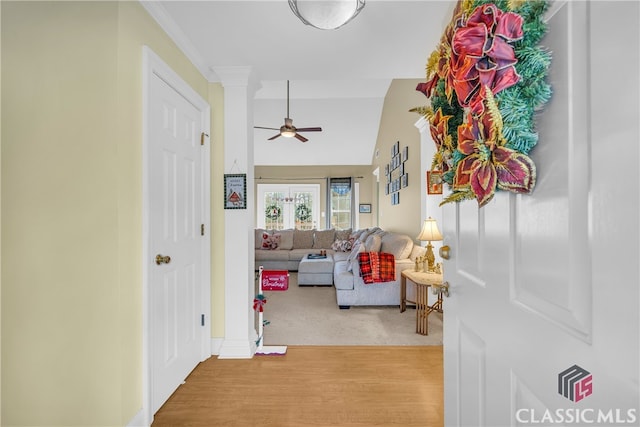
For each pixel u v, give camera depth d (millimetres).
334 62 2381
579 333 571
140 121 1626
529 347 719
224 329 2502
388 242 3994
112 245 1461
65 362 1477
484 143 776
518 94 706
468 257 1054
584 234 560
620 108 485
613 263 499
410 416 1748
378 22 1884
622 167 481
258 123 6742
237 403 1862
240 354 2430
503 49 702
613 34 498
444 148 1094
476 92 825
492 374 887
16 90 1469
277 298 4223
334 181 8234
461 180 906
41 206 1473
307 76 2619
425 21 1879
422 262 3334
